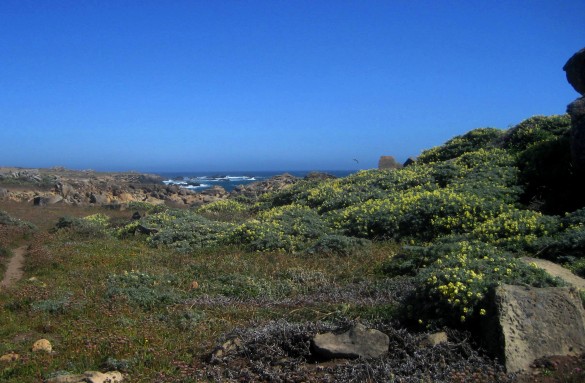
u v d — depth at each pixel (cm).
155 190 5081
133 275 1167
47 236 1884
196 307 965
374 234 1466
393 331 709
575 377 589
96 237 1900
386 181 2011
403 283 975
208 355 725
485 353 659
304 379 634
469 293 715
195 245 1593
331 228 1584
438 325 728
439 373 613
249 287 1082
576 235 1085
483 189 1548
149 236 1783
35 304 973
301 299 960
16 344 793
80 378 630
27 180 5253
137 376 659
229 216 2309
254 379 647
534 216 1262
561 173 1573
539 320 661
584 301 737
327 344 698
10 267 1441
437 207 1429
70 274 1268
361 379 615
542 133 1927
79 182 5053
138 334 808
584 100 1543
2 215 2155
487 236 1206
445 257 967
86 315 921
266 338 725
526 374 613
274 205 2441
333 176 3506
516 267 816
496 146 2098
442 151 2388
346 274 1141
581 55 1653
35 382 643
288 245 1439
